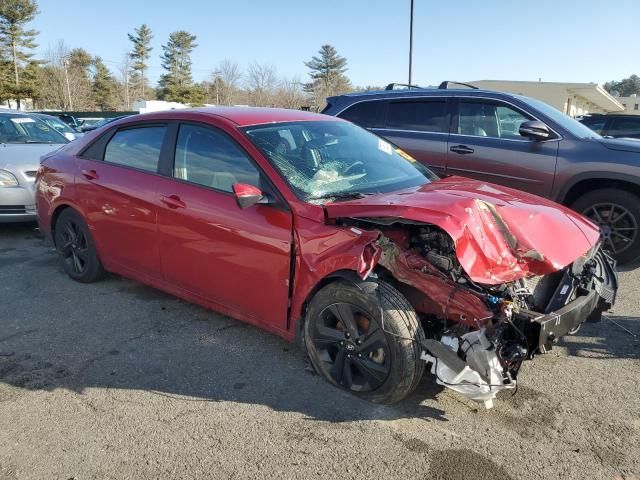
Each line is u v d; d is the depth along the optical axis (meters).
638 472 2.61
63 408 3.14
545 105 6.34
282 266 3.32
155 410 3.12
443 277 2.89
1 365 3.62
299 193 3.37
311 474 2.61
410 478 2.57
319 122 4.29
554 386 3.36
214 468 2.65
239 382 3.39
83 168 4.75
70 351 3.81
